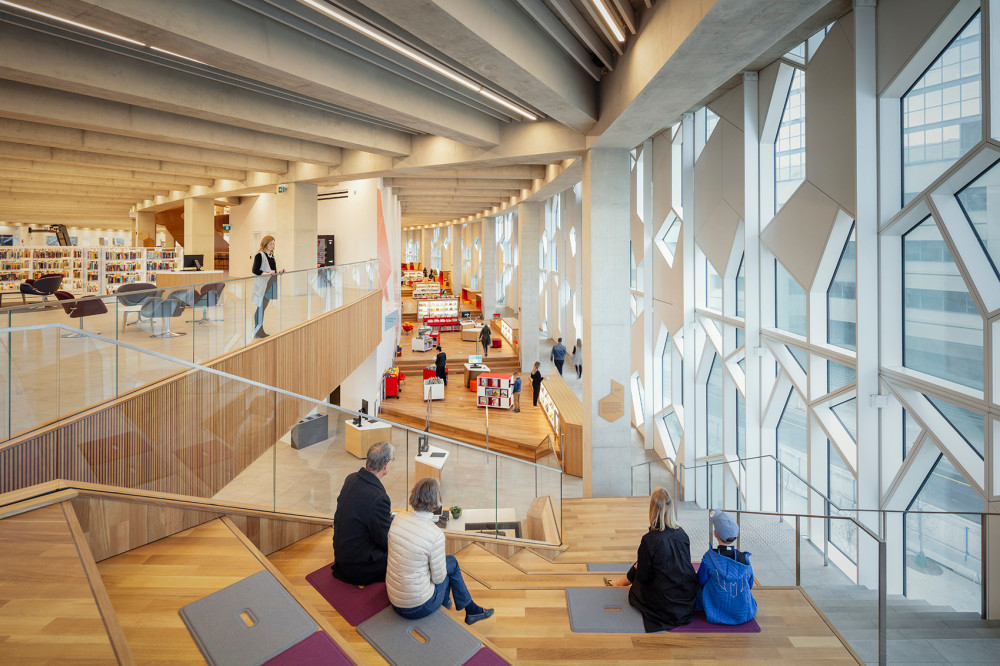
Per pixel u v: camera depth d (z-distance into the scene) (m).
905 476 6.04
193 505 4.09
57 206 24.47
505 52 6.26
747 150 8.95
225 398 4.45
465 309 34.62
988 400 4.95
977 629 4.11
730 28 5.45
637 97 7.57
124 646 2.30
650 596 3.82
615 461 11.30
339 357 12.02
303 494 4.92
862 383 6.38
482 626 3.77
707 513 7.74
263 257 9.59
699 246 11.22
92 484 3.62
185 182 16.64
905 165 6.15
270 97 9.02
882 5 6.12
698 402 11.60
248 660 2.67
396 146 11.58
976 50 5.19
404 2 4.97
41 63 6.47
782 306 8.81
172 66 6.94
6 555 2.87
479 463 6.79
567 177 14.39
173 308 6.54
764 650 3.49
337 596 3.73
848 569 5.59
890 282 6.25
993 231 5.08
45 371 3.50
